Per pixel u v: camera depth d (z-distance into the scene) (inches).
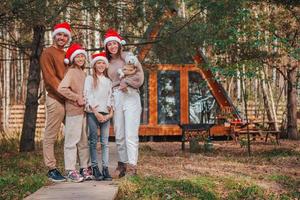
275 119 776.9
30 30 453.7
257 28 495.5
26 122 499.2
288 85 717.3
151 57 530.3
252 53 505.0
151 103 717.3
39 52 488.7
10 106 807.1
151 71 546.0
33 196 227.1
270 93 794.8
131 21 467.2
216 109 725.3
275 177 341.1
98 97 276.4
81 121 274.7
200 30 474.9
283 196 292.2
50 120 273.1
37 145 609.3
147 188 264.8
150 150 550.3
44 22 364.2
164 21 482.9
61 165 368.2
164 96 722.2
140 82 286.8
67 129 273.3
